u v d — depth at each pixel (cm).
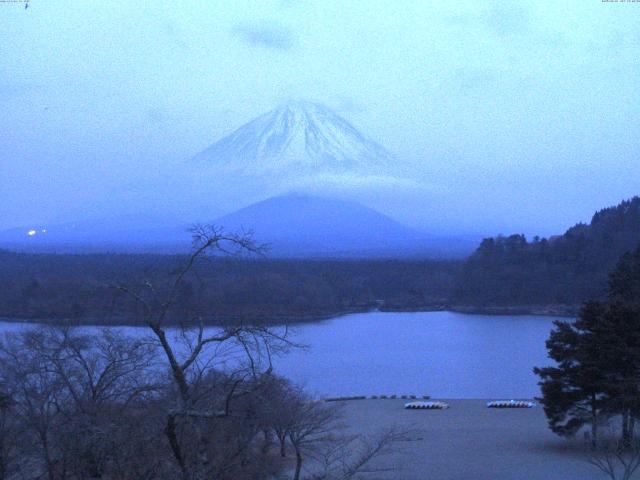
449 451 4038
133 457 1955
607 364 4025
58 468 2375
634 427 4338
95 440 2003
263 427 2680
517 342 10212
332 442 4022
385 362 8369
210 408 1912
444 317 13462
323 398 5672
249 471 2405
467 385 7206
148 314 1823
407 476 3478
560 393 4147
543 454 4009
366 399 6188
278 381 3381
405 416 5259
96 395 2523
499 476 3538
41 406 2403
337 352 9112
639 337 4047
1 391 2592
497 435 4522
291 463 3403
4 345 3856
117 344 3472
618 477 3444
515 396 6619
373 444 3806
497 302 14688
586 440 4256
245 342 1880
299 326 10338
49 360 2917
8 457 2453
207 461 1894
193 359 1828
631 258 7050
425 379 7425
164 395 2166
